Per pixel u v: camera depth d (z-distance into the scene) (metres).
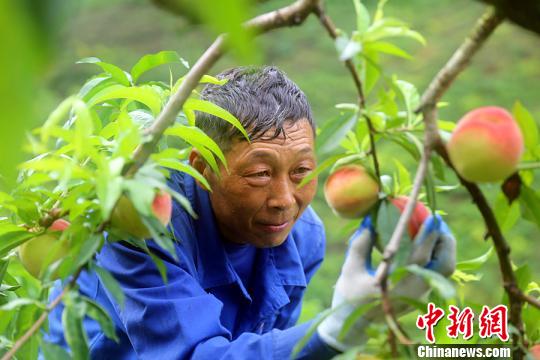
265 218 1.71
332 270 6.10
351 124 1.11
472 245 6.36
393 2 10.35
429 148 1.03
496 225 1.09
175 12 0.53
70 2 0.40
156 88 1.63
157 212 1.15
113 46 9.59
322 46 9.56
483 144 1.00
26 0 0.39
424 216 1.20
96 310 1.09
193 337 1.60
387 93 1.16
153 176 1.07
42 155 1.45
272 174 1.68
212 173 1.72
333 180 1.21
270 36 9.85
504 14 0.89
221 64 8.32
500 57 9.22
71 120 1.54
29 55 0.39
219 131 1.67
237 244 1.95
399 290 1.19
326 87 8.73
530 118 1.12
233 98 1.67
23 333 1.34
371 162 1.25
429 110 1.03
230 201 1.71
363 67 1.12
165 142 1.59
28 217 1.31
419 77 8.88
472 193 1.07
